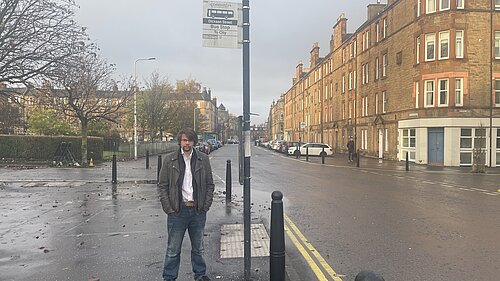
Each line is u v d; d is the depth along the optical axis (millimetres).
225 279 4914
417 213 9281
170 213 4656
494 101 25609
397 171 21891
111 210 9406
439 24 25844
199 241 4812
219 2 4992
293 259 5754
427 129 26625
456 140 25266
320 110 59469
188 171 4742
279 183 15484
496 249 6305
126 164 25797
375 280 2617
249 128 4953
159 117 45469
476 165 21172
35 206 9922
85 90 23062
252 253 5961
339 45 48281
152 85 51812
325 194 12414
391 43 31828
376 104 35438
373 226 7895
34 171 19609
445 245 6523
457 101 25516
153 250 6129
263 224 7957
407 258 5824
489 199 11570
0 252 6031
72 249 6191
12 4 10094
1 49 9828
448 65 25469
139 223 8000
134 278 4934
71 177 16703
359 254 6016
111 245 6410
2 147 26781
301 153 39719
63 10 12000
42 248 6227
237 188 13961
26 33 10352
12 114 40875
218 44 4965
